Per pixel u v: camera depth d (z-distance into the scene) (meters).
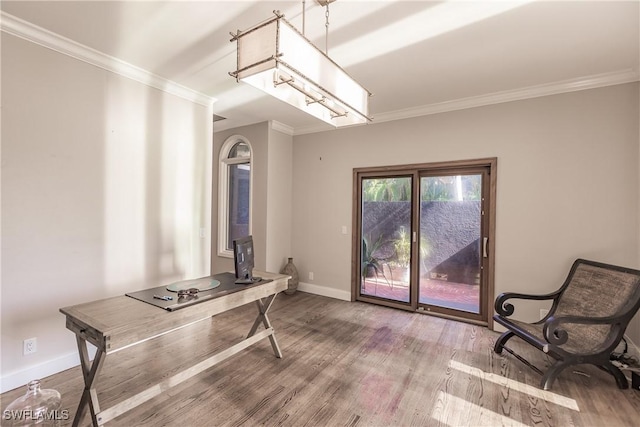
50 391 1.84
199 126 3.54
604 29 2.16
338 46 2.43
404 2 1.92
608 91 2.86
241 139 4.97
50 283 2.37
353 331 3.28
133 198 2.93
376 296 4.27
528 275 3.22
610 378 2.38
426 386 2.26
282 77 1.82
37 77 2.29
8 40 2.14
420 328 3.38
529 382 2.32
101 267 2.70
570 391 2.21
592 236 2.93
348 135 4.42
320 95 1.97
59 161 2.42
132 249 2.93
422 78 2.99
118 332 1.61
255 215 4.69
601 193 2.89
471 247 3.64
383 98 3.52
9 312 2.17
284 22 1.50
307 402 2.05
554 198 3.10
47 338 2.35
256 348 2.85
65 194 2.46
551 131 3.11
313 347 2.88
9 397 2.09
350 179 4.39
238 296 2.32
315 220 4.73
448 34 2.26
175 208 3.31
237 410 1.96
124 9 2.02
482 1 1.90
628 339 2.72
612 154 2.85
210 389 2.19
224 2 1.95
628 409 2.01
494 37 2.28
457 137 3.61
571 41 2.32
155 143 3.11
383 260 4.21
